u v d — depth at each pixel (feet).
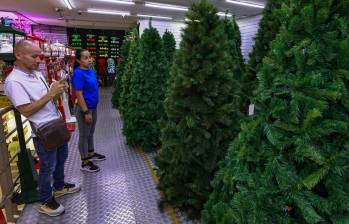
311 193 3.25
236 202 3.83
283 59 3.59
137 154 12.78
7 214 7.22
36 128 6.90
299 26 3.37
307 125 3.20
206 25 6.85
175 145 7.18
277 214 3.46
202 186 7.07
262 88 3.80
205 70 6.61
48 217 7.55
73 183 9.36
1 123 6.84
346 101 3.11
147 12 29.63
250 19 36.11
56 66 17.84
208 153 6.96
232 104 6.95
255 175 3.74
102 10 28.68
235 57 13.20
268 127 3.56
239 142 4.14
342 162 3.09
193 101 6.86
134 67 13.89
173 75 7.51
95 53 45.68
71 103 18.65
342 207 3.05
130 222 7.37
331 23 3.22
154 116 12.78
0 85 10.15
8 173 7.20
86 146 10.70
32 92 6.77
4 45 8.66
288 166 3.38
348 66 3.13
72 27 43.62
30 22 37.60
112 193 8.96
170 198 7.57
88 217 7.59
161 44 12.98
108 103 28.07
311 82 3.20
